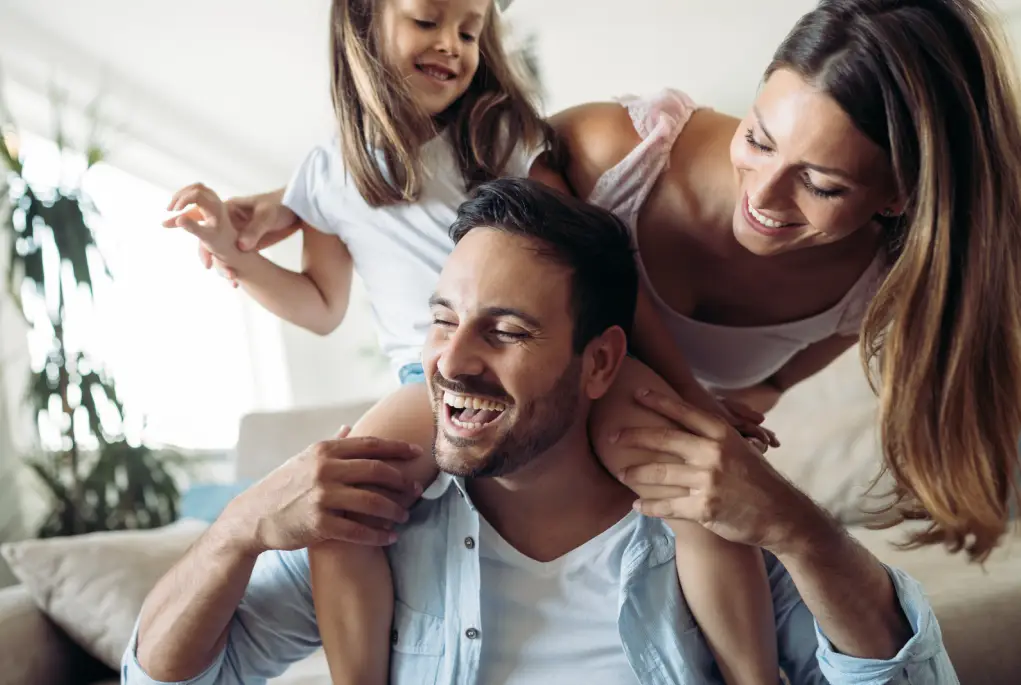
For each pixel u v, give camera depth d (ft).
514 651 3.51
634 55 12.30
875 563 3.36
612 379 3.48
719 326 4.09
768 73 3.16
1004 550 5.92
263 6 10.03
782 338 4.15
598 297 3.33
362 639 3.47
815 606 3.22
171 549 6.27
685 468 3.16
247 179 14.69
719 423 3.25
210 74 11.45
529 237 3.20
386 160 4.09
